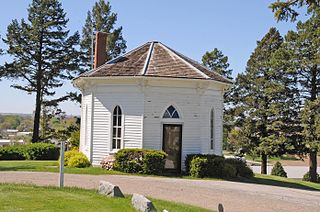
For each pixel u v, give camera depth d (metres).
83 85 27.78
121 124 25.09
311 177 39.97
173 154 25.03
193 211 12.55
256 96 44.22
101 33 30.61
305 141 38.75
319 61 38.00
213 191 17.84
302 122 39.06
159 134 24.62
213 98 26.41
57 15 47.25
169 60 26.64
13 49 45.19
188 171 24.11
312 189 27.00
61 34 47.12
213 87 26.36
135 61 26.53
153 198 14.45
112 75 24.69
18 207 10.74
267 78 44.09
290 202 16.58
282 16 11.04
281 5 10.94
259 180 26.75
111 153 25.00
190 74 24.94
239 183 22.22
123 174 22.53
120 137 25.11
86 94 27.39
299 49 40.41
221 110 27.55
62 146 15.08
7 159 35.78
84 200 12.01
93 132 25.80
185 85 25.14
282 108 40.69
